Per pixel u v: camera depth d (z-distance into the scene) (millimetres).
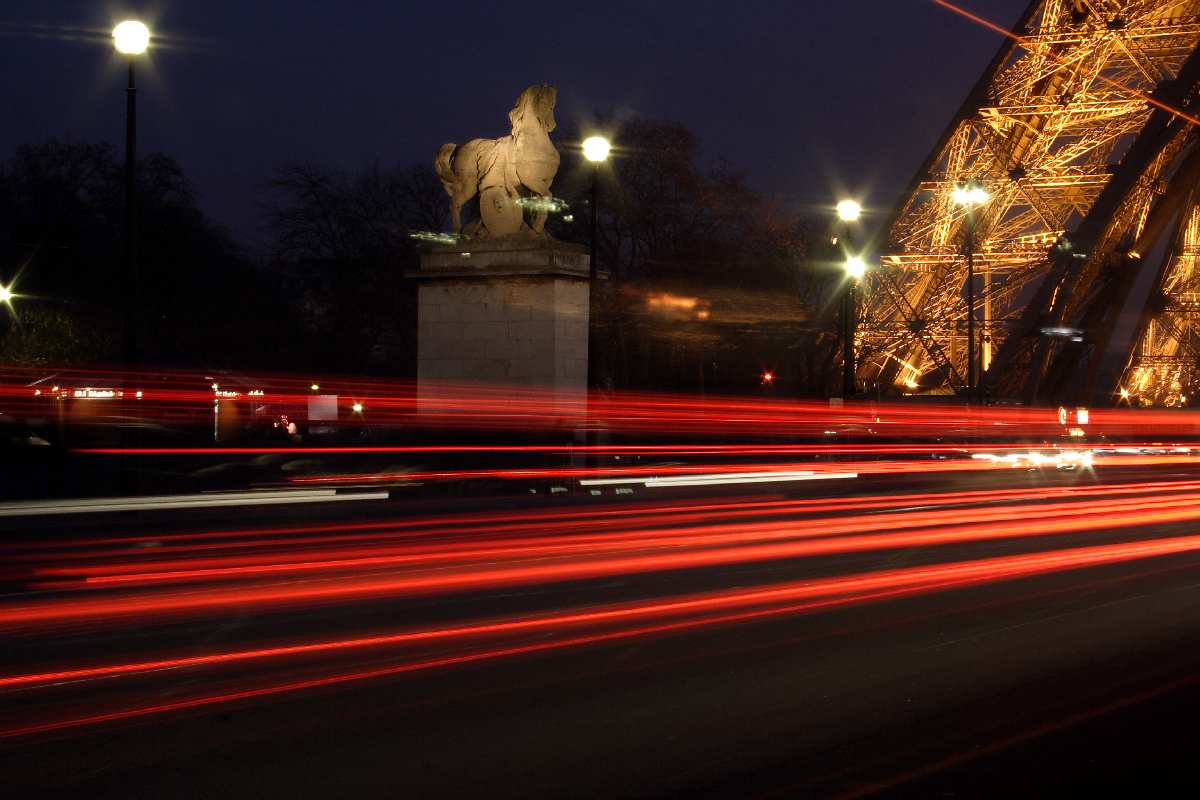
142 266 69500
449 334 32938
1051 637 11680
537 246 32031
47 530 21719
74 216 68562
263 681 9703
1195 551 19062
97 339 59094
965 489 36094
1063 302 71750
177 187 72750
